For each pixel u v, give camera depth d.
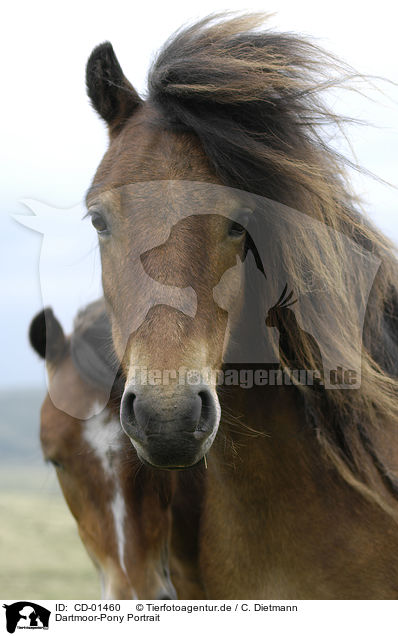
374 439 2.36
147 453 1.81
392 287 2.43
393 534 2.28
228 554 2.46
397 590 2.28
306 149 2.12
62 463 2.86
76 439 2.81
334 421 2.28
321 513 2.29
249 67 2.08
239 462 2.31
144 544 2.79
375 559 2.27
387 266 2.31
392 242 2.40
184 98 2.07
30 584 9.84
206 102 2.07
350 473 2.26
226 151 2.01
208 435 1.82
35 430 3.29
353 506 2.29
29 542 14.59
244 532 2.38
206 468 2.51
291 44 2.22
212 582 2.56
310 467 2.30
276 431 2.29
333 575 2.29
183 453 1.79
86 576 10.61
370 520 2.28
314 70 2.20
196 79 2.07
